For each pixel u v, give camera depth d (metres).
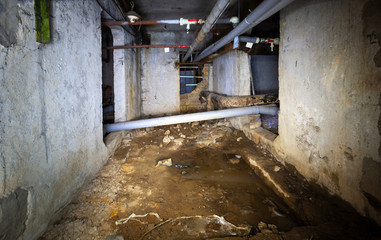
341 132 1.96
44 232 1.78
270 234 1.81
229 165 3.43
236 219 2.11
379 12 1.53
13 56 1.41
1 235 1.31
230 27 3.79
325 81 2.12
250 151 3.70
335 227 1.75
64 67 2.11
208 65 7.01
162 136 4.90
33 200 1.62
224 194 2.57
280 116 3.08
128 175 2.99
